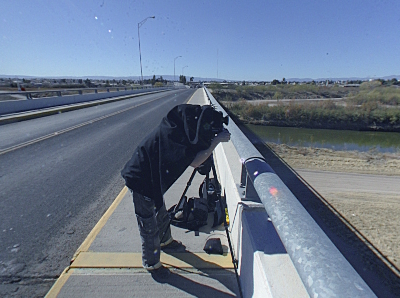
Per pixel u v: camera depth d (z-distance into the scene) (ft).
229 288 6.38
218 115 6.12
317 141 61.46
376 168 36.24
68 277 6.78
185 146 5.52
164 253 7.66
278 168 35.37
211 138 5.86
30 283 7.02
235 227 7.34
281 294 3.78
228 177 9.35
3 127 33.12
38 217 10.72
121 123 36.86
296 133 70.49
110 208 11.02
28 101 48.75
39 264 7.80
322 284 2.41
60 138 26.66
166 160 5.61
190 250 7.80
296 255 2.93
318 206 22.66
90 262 7.34
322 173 33.42
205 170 9.10
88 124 35.81
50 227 9.94
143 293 6.24
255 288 4.79
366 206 22.75
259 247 4.95
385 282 13.33
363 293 2.23
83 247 8.07
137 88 133.69
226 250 7.78
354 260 14.99
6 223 10.24
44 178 15.29
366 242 16.84
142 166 5.90
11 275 7.32
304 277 2.66
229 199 8.82
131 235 8.79
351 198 24.75
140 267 7.09
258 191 4.68
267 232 5.44
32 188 13.78
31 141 25.08
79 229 9.80
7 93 45.73
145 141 6.04
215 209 9.36
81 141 25.18
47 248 8.61
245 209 6.46
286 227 3.37
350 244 16.62
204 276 6.76
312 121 79.20
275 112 81.92
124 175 6.07
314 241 2.98
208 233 8.69
